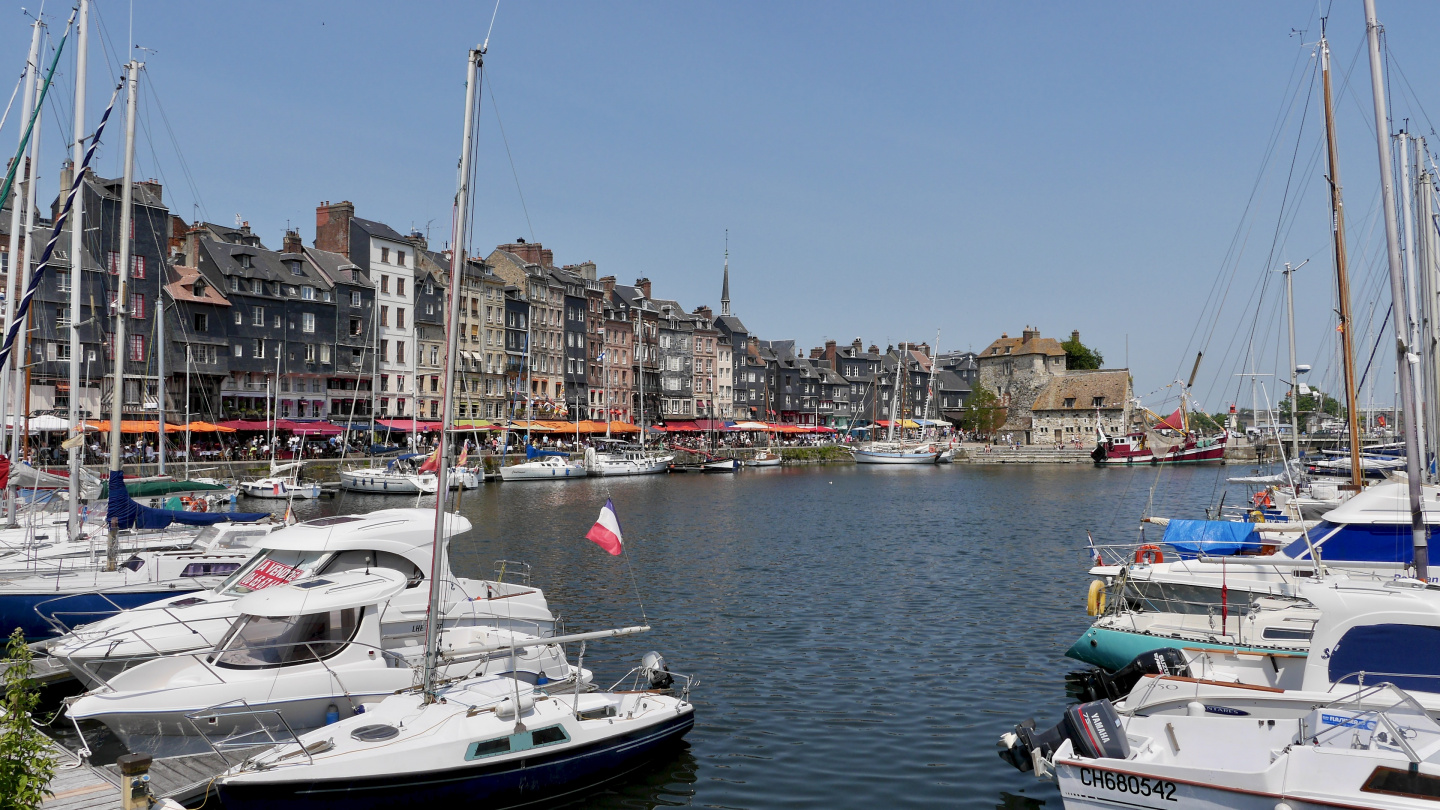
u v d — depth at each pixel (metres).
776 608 29.89
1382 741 11.79
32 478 30.97
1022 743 15.50
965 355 190.88
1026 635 26.17
